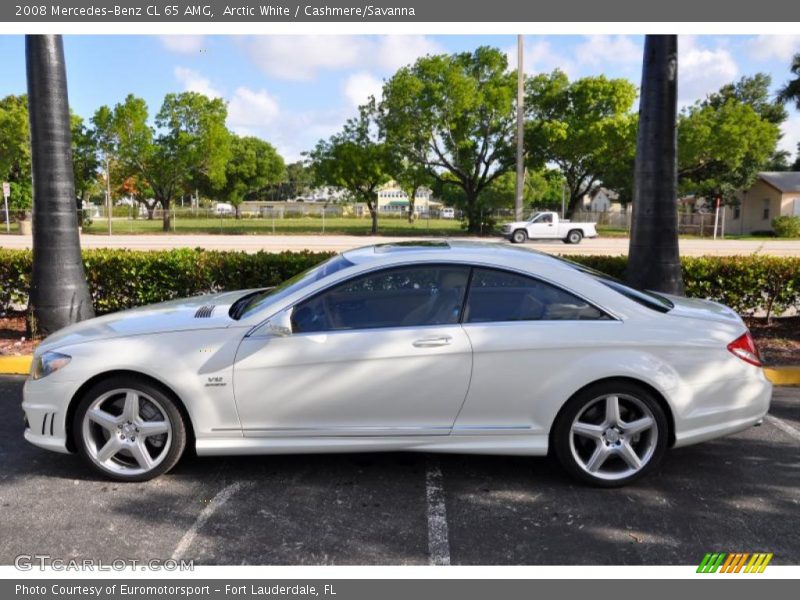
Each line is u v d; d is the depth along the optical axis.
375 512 3.68
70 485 3.99
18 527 3.50
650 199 7.04
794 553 3.28
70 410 3.95
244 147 63.75
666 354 3.84
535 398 3.84
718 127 36.53
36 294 7.25
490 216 37.41
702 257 8.13
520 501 3.81
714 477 4.14
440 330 3.82
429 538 3.41
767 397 4.02
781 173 43.66
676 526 3.53
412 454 4.50
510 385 3.82
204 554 3.26
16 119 34.75
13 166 37.81
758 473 4.21
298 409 3.85
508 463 4.35
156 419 3.98
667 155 6.96
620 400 3.89
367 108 34.72
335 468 4.26
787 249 25.00
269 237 33.00
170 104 35.19
